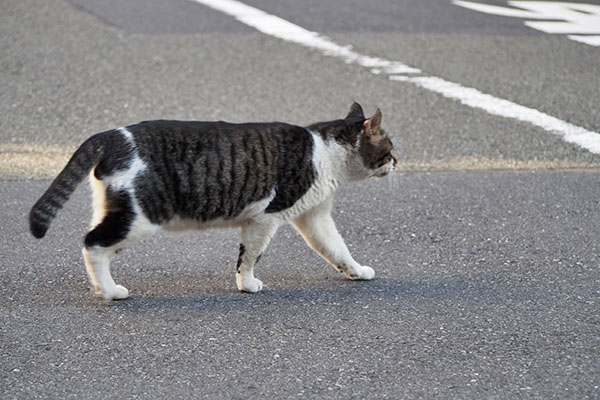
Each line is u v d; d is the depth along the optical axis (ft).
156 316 19.27
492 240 24.72
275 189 20.35
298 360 17.16
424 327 18.81
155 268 22.56
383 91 39.14
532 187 29.19
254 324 18.90
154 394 15.75
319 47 45.29
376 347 17.78
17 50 43.29
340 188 29.30
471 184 29.48
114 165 19.07
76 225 25.59
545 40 47.39
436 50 45.27
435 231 25.50
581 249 23.94
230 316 19.36
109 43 44.88
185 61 42.50
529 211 27.07
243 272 20.83
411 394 15.84
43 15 49.62
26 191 27.94
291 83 39.93
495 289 21.15
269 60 43.09
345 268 21.86
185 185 19.49
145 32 46.93
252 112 36.06
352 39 46.91
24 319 18.97
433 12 53.31
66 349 17.49
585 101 38.17
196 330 18.53
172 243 24.40
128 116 35.42
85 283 21.36
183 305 20.01
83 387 15.97
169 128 19.62
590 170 30.89
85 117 35.32
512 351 17.61
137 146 19.19
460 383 16.24
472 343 17.98
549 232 25.32
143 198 19.19
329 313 19.60
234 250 24.09
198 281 21.75
